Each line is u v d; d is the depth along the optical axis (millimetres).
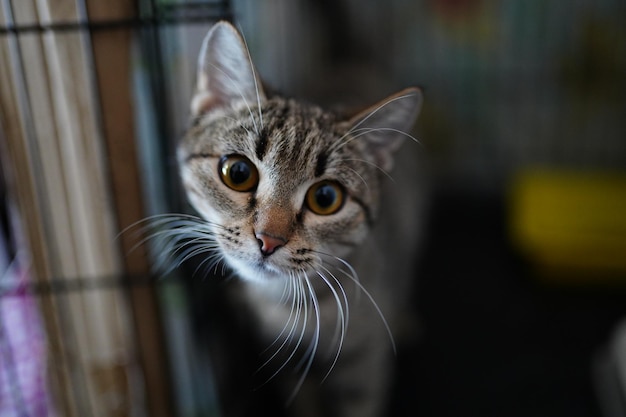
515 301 544
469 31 660
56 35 294
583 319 523
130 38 314
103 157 318
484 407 452
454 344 502
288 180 306
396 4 653
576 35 644
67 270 328
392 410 448
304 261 312
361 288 353
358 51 650
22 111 300
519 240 558
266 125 312
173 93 367
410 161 522
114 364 351
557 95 671
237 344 419
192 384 384
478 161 707
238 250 307
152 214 346
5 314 346
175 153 350
